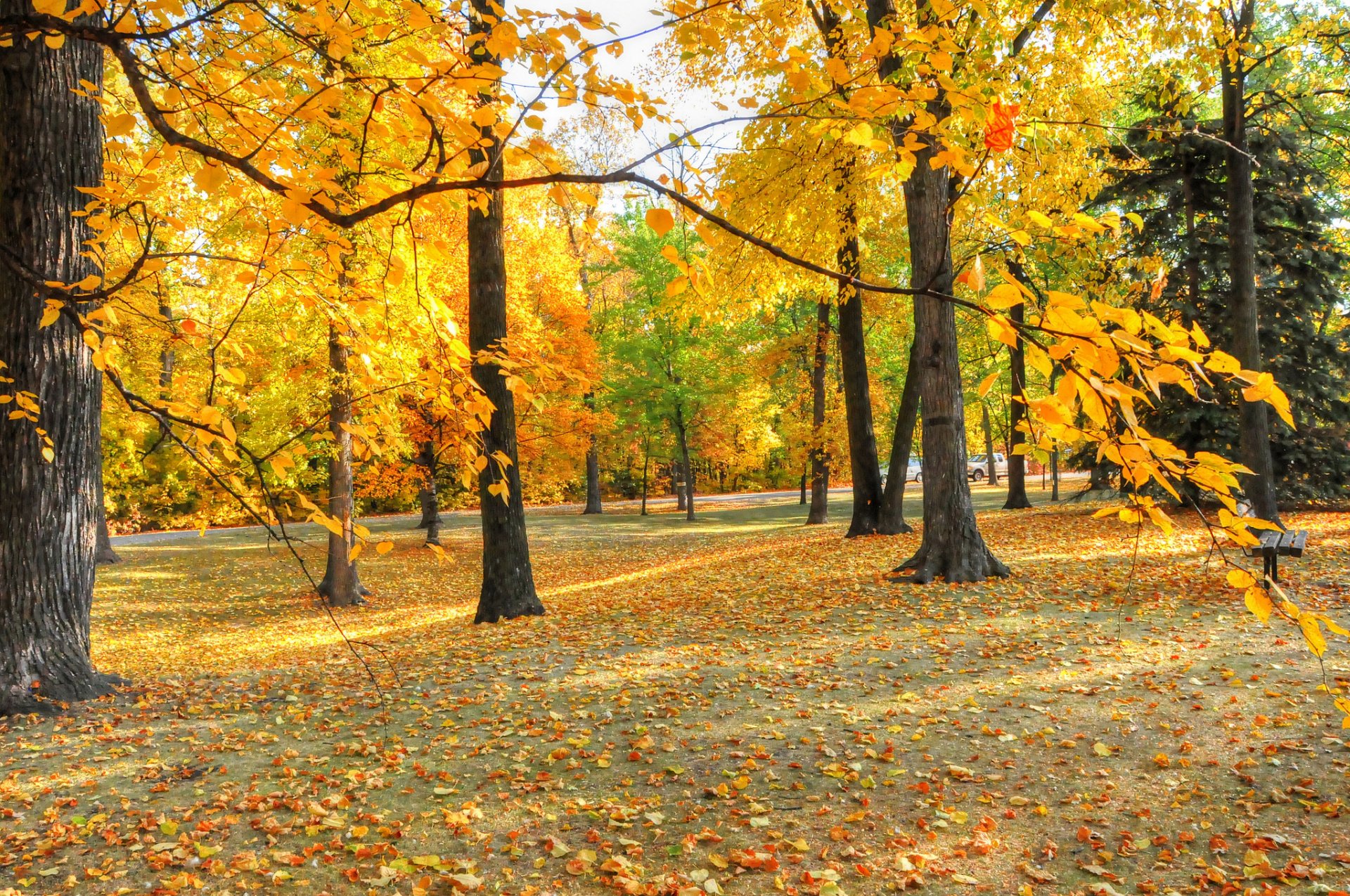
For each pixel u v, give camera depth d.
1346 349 13.55
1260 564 8.29
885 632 7.46
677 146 1.77
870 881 3.41
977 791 4.15
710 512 30.73
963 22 5.60
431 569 18.27
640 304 30.53
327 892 3.53
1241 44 10.02
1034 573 9.60
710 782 4.46
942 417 9.66
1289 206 13.71
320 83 1.85
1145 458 1.19
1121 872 3.36
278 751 5.32
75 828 4.18
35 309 6.12
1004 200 9.15
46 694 6.14
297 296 2.30
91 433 6.58
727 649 7.34
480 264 10.28
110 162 2.33
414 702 6.30
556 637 8.59
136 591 15.75
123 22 1.82
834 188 11.23
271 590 15.91
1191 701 5.10
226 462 1.99
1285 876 3.18
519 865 3.71
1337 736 4.34
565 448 23.58
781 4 1.88
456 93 2.08
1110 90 11.92
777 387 24.42
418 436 18.23
